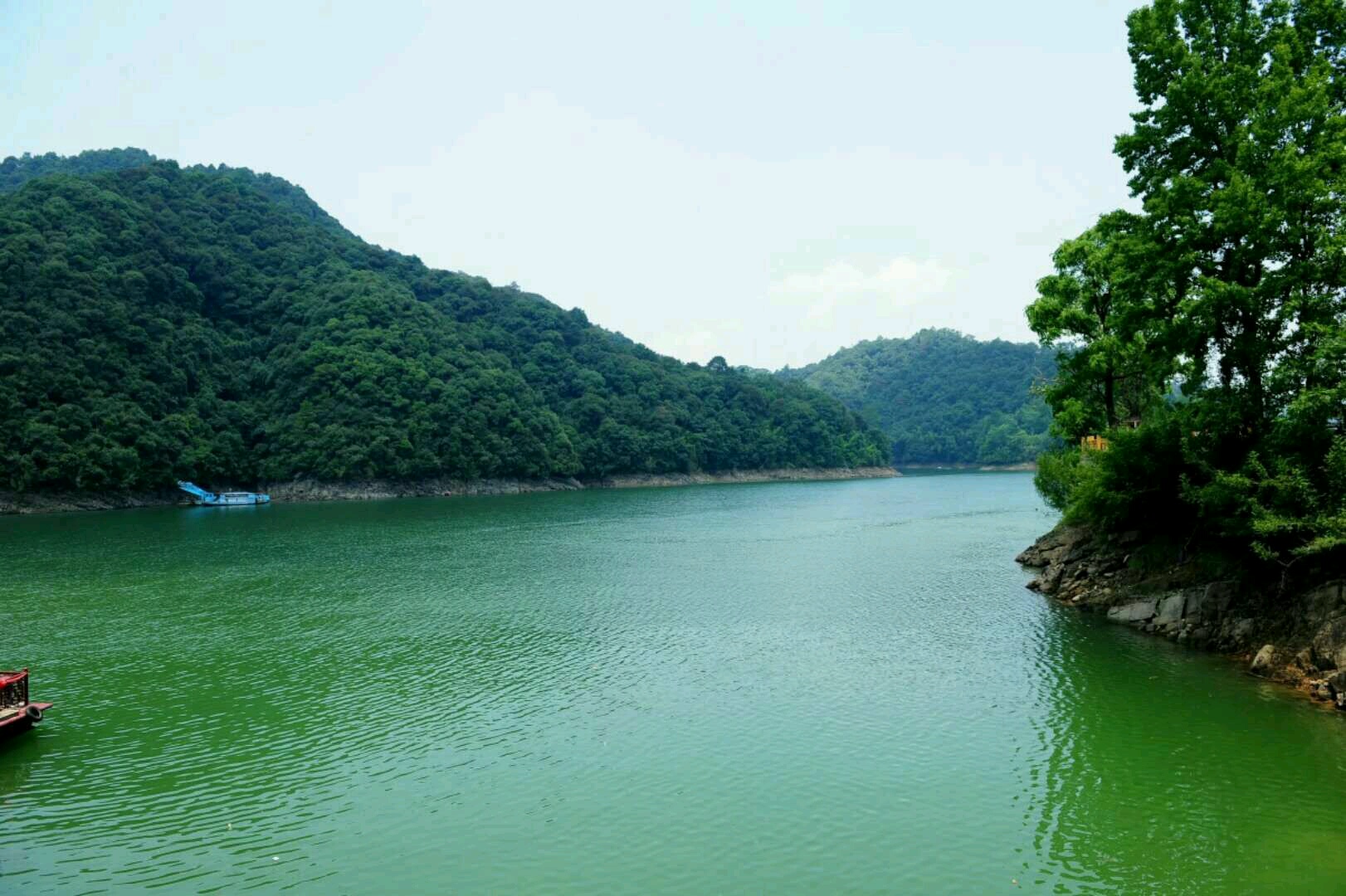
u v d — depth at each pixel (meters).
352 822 21.75
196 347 151.62
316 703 31.16
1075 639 38.69
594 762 25.48
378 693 32.25
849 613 45.66
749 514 112.69
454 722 29.06
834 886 18.55
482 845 20.50
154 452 128.50
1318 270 32.44
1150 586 42.16
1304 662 30.81
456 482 162.00
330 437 146.12
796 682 33.09
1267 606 35.19
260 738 27.72
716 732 27.84
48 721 29.34
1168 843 20.17
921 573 59.28
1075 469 51.53
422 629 42.72
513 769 25.02
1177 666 33.81
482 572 61.06
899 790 23.30
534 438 175.38
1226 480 33.72
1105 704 29.48
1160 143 39.75
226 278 172.75
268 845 20.59
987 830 20.95
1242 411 35.16
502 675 34.44
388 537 85.06
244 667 35.81
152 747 26.89
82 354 129.50
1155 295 38.56
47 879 19.00
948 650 37.47
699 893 18.34
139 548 75.94
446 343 182.38
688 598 50.56
